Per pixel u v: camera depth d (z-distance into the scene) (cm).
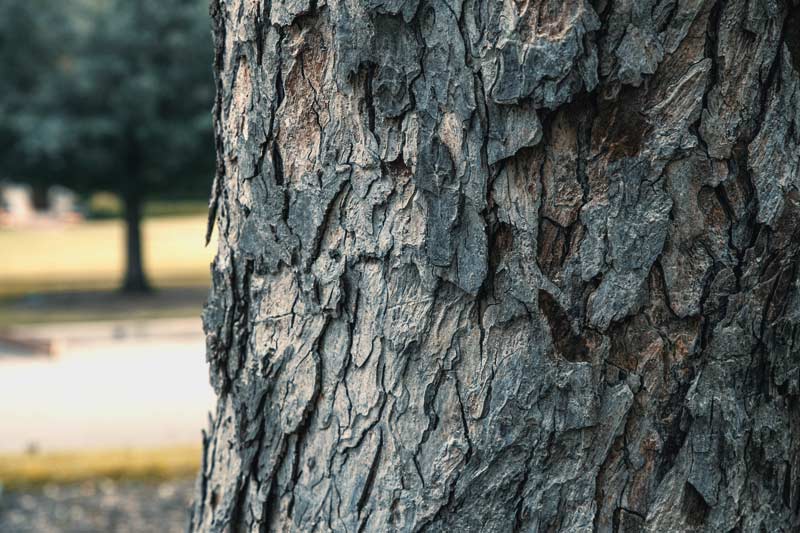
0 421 773
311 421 158
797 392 153
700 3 137
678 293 143
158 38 1412
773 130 142
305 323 157
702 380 145
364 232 149
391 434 150
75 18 1430
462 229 143
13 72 1431
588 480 145
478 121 140
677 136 139
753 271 144
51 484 590
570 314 142
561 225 141
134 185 1524
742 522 150
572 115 139
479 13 138
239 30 160
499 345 144
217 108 172
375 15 142
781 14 141
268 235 158
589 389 143
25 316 1328
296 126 154
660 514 146
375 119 146
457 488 147
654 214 141
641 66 137
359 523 153
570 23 135
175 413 797
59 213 4425
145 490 584
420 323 146
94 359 1046
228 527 170
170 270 2011
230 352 168
